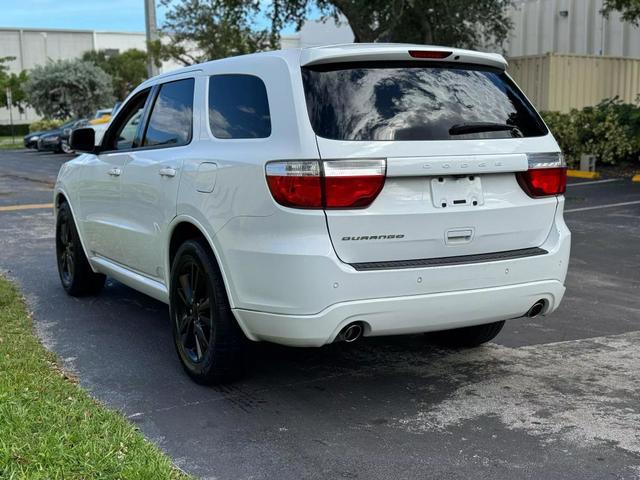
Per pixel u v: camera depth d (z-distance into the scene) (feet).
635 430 13.08
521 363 16.81
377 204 12.94
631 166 60.44
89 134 20.84
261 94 14.15
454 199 13.62
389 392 15.03
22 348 17.08
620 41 73.87
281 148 13.03
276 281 12.91
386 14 63.26
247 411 14.05
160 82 18.25
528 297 14.42
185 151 15.76
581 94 66.90
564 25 76.95
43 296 23.36
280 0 69.72
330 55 13.43
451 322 13.76
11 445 11.21
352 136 12.96
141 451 11.37
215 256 14.30
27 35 265.95
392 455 12.12
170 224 15.94
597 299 22.67
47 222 39.99
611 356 17.24
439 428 13.21
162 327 19.88
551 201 14.83
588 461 11.85
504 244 14.34
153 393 14.99
